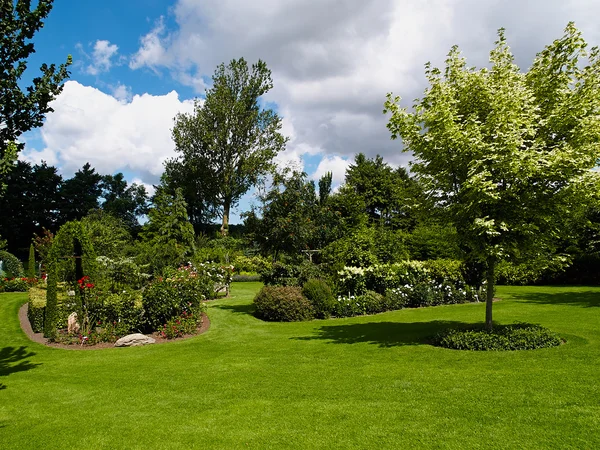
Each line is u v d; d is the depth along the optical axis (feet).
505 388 17.16
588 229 67.77
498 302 50.78
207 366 24.85
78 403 18.76
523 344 24.03
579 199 22.57
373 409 15.87
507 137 22.08
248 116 120.78
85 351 31.60
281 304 42.39
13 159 19.80
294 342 31.09
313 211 51.21
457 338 25.64
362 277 49.34
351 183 141.08
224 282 63.77
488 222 21.95
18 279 75.31
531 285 73.46
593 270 71.15
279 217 46.88
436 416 14.78
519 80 25.45
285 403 17.22
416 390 17.80
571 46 24.26
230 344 31.96
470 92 26.09
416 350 25.49
